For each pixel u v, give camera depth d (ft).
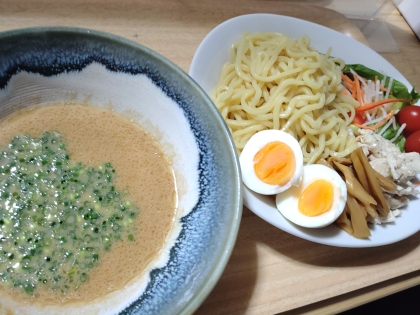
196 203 0.72
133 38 1.03
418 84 1.36
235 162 0.67
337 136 1.05
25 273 0.64
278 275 0.80
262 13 1.20
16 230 0.67
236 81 1.04
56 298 0.64
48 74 0.75
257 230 0.85
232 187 0.65
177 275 0.62
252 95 1.03
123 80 0.78
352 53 1.24
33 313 0.61
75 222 0.71
